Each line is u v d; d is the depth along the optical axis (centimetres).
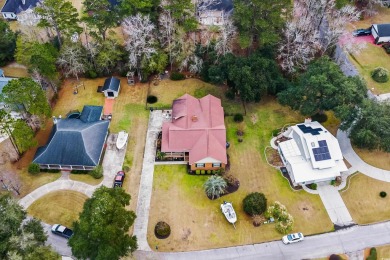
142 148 7025
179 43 8094
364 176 6600
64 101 7869
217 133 6819
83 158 6569
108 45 8044
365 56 8912
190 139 6750
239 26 8194
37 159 6569
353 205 6219
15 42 8612
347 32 8675
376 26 9156
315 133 6656
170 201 6259
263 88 7238
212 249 5703
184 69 8506
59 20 8044
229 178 6450
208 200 6278
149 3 8006
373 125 6419
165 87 8169
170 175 6619
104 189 5234
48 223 5938
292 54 7994
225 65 7500
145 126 7400
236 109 7719
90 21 7856
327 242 5784
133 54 7744
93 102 7856
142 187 6444
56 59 7938
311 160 6384
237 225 5972
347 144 7094
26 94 6400
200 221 6009
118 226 4834
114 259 4781
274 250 5700
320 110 7319
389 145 6341
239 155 6912
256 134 7262
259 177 6581
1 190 6306
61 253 5619
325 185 6469
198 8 8906
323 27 9238
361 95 6662
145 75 8156
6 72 8506
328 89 6650
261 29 8106
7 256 4538
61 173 6625
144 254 5625
